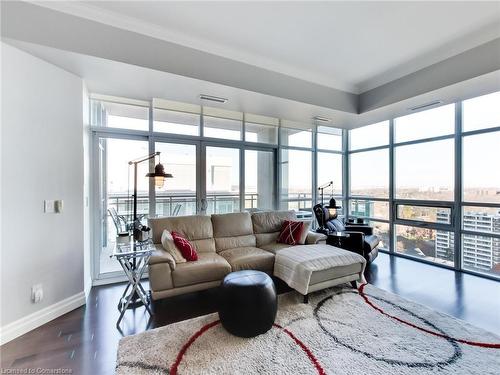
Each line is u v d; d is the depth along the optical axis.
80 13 2.10
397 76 3.24
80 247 2.62
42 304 2.27
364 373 1.62
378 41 2.57
